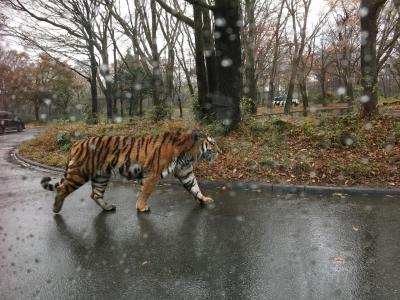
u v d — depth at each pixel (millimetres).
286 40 34062
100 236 5664
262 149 10562
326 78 51312
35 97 41125
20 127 30406
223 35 12023
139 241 5414
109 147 6445
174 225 6066
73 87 41688
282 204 7117
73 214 6840
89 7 19516
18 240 5590
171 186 8844
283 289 3932
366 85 12383
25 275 4406
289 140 11359
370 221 6012
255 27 26547
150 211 6875
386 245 5020
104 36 23031
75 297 3887
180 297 3828
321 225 5879
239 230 5754
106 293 3953
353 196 7523
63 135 15164
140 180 7004
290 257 4715
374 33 12336
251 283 4078
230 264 4562
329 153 10031
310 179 8500
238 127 12367
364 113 12414
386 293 3814
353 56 36094
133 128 15156
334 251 4867
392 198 7293
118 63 31859
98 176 6727
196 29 14688
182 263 4629
